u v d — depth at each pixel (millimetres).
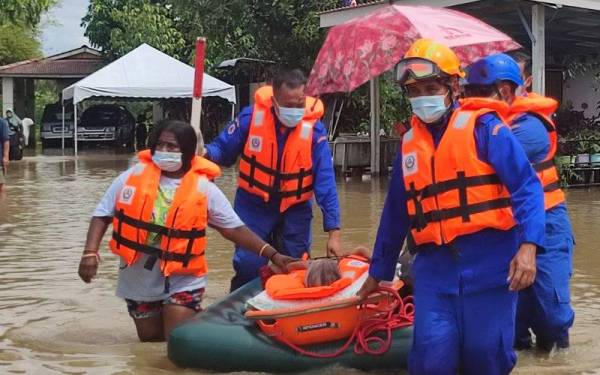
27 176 18766
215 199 5070
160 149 4922
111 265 7930
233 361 4531
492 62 4707
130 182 5012
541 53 14289
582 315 6008
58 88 41062
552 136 5012
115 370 4629
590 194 14562
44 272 7602
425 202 3742
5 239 9539
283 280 4754
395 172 3986
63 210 12359
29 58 39750
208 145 5941
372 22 9305
